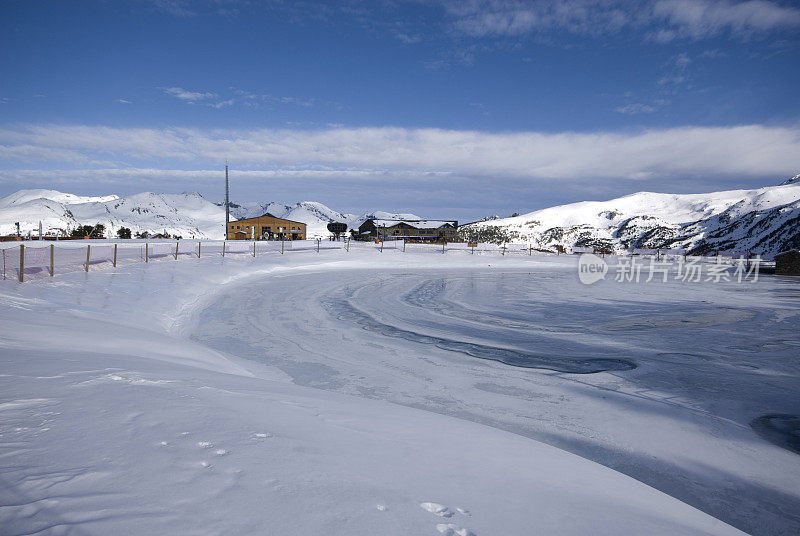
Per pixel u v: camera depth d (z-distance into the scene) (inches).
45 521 62.5
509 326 503.8
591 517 93.5
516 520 84.2
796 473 179.2
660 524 99.9
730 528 117.0
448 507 84.7
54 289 494.0
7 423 106.3
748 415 241.1
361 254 1622.8
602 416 237.5
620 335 457.7
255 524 66.3
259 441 105.9
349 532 67.7
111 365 192.1
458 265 1589.6
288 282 908.6
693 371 327.3
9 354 192.7
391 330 472.7
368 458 108.3
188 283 711.7
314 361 344.8
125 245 1440.7
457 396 267.9
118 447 94.2
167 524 63.8
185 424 113.3
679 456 191.9
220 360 314.0
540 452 153.9
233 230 2802.7
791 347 405.7
